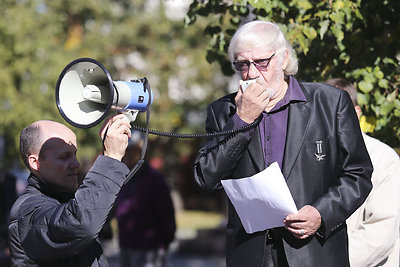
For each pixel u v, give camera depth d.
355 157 7.07
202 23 38.19
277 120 7.23
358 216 8.64
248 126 6.97
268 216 6.94
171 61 42.12
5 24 34.22
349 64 10.35
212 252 37.22
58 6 40.16
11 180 16.14
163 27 42.19
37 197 7.10
